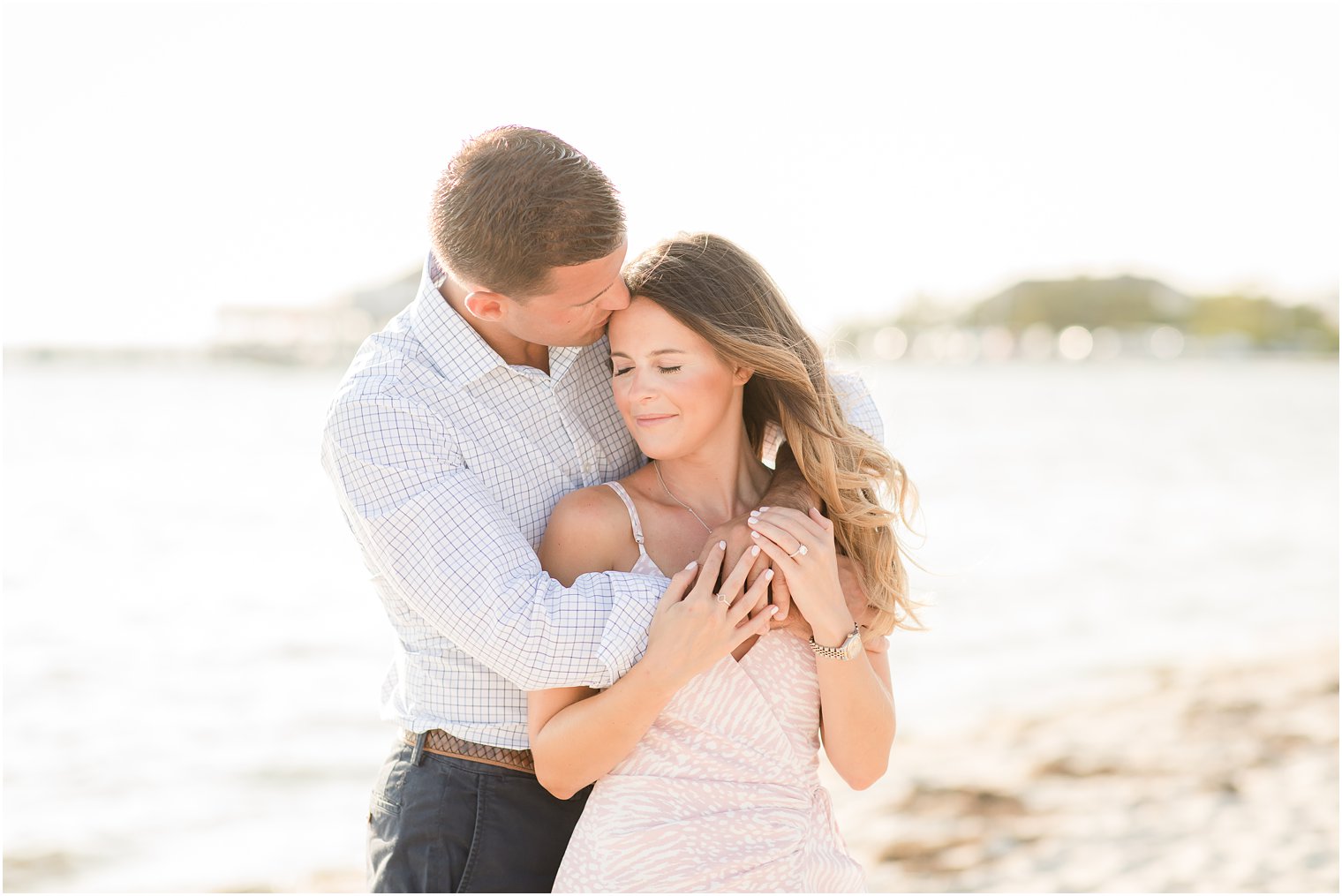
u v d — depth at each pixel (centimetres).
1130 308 14350
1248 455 3544
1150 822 582
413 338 221
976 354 14200
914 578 1454
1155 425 4916
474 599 196
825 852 210
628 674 194
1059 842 559
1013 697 893
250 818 627
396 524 202
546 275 201
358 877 548
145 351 8600
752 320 216
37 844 581
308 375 8750
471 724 217
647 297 211
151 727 795
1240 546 1733
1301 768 660
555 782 203
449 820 217
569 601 196
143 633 1087
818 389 226
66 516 1927
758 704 206
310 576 1420
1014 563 1569
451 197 206
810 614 204
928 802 632
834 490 222
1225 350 14175
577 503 216
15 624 1116
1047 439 4084
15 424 4025
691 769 204
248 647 1033
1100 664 1009
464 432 217
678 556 217
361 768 714
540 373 224
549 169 202
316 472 2722
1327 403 7269
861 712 209
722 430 224
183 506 2080
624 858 199
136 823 619
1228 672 944
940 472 2892
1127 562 1584
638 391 211
